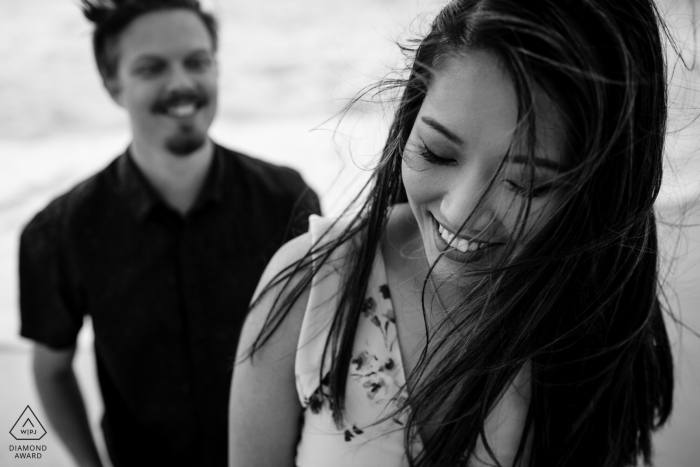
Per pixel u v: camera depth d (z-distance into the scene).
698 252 1.96
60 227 1.59
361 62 3.41
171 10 1.56
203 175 1.59
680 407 2.13
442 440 0.94
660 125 0.80
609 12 0.70
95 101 6.95
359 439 0.95
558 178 0.73
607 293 0.91
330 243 0.96
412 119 0.87
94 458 1.78
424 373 0.95
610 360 0.98
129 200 1.58
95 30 1.62
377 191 0.93
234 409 1.01
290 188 1.65
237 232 1.61
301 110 6.36
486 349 0.88
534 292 0.86
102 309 1.59
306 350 0.94
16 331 3.31
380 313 0.95
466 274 0.84
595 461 1.03
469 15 0.72
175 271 1.59
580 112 0.70
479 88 0.71
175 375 1.60
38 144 5.98
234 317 1.60
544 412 0.98
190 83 1.54
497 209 0.76
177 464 1.66
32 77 7.14
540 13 0.69
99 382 1.68
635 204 0.81
